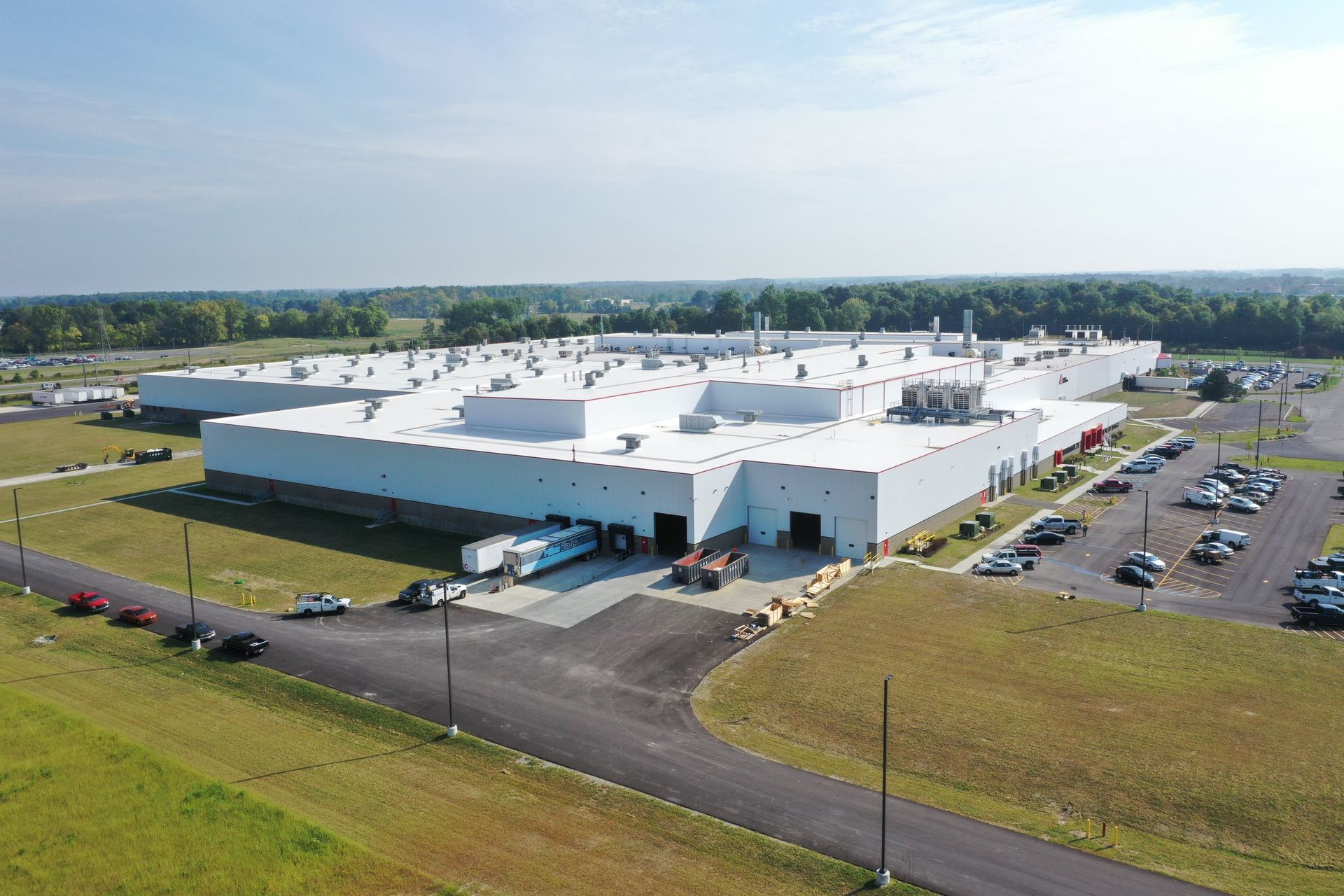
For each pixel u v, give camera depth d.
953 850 33.16
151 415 146.25
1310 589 55.78
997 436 84.88
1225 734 40.59
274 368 151.00
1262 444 112.94
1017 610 55.91
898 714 43.12
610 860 33.22
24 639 55.34
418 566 67.56
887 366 112.25
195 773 40.16
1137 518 77.62
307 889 32.41
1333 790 36.12
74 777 40.06
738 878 32.06
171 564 69.25
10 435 133.50
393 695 46.66
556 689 46.91
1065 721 42.09
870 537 65.56
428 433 84.75
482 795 37.66
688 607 57.62
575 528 68.62
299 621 57.06
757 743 41.06
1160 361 198.12
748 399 96.38
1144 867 31.97
